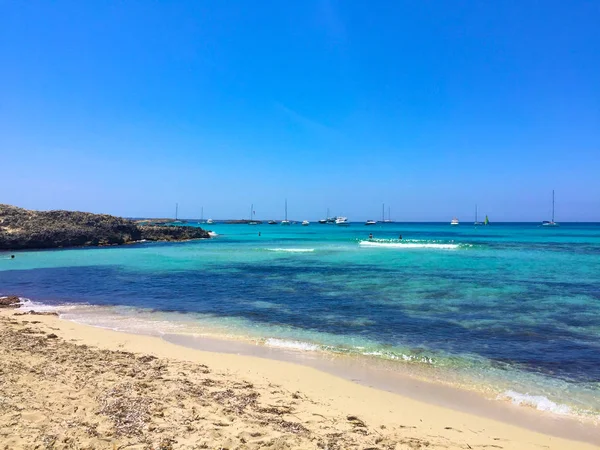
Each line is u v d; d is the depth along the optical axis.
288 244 57.59
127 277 24.97
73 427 5.62
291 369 9.37
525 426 6.85
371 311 15.63
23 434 5.30
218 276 25.22
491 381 8.88
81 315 15.18
